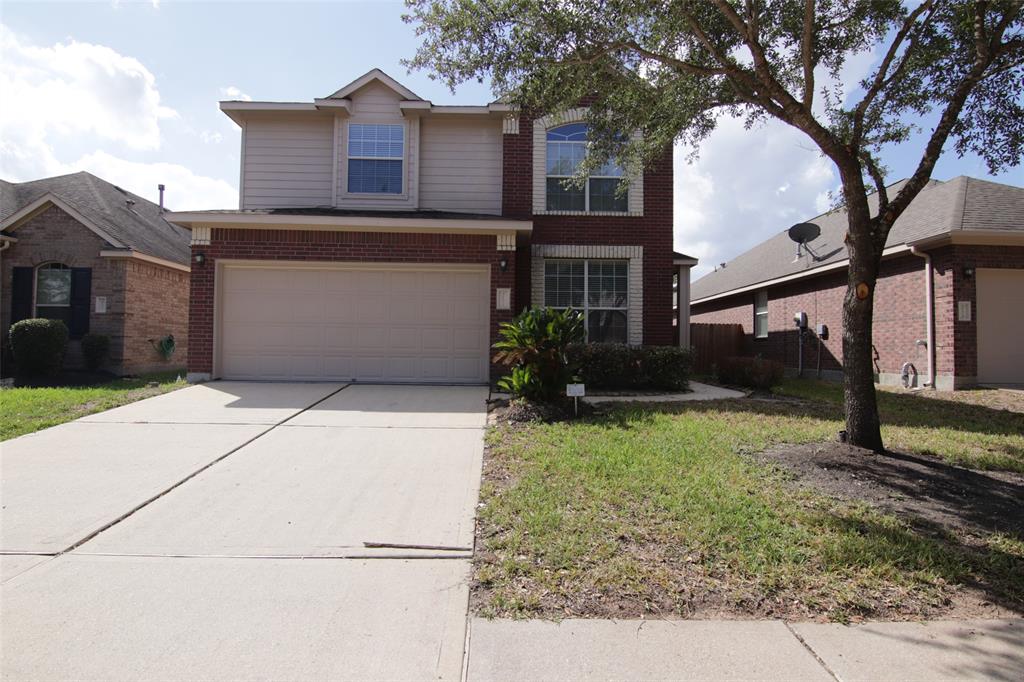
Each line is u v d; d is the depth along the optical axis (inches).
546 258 512.4
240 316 443.5
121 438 273.9
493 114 511.2
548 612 130.3
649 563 150.9
